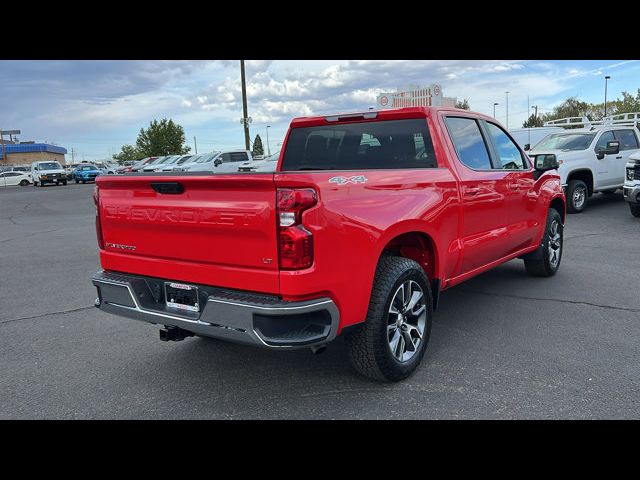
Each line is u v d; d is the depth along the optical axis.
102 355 4.69
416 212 3.87
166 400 3.78
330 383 3.93
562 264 7.48
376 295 3.60
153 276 3.74
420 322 4.05
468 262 4.79
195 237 3.44
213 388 3.94
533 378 3.86
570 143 13.34
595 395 3.57
